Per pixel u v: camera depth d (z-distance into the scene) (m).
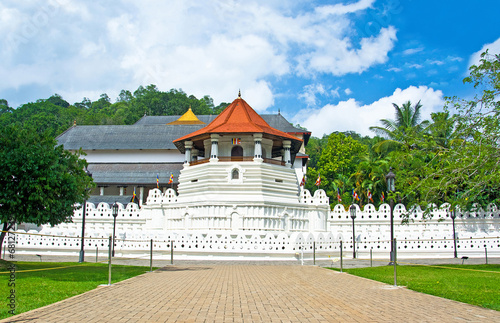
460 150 25.27
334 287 17.23
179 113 123.62
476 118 24.72
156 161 71.81
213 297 14.44
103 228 46.91
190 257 35.28
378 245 37.75
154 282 18.78
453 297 14.38
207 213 43.53
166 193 47.84
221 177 45.72
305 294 15.21
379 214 44.50
